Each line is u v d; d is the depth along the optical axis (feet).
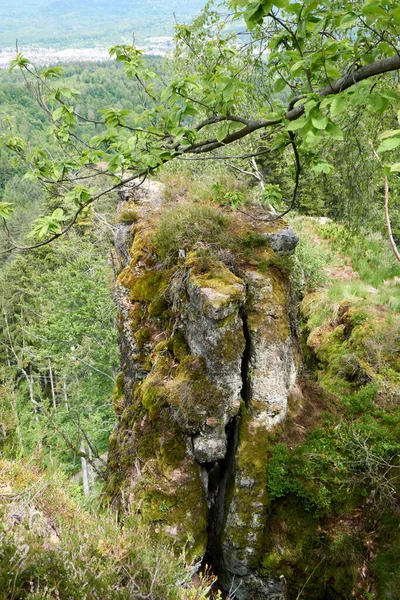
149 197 25.18
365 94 7.37
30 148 11.18
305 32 9.53
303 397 20.97
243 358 18.61
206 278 17.48
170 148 11.42
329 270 36.86
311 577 16.31
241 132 10.87
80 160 10.99
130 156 10.73
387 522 16.35
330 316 31.09
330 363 27.25
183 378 17.47
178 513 16.69
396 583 14.67
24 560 8.20
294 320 22.00
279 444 17.95
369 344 25.49
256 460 17.44
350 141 19.95
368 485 17.46
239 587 17.67
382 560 15.61
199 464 17.88
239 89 10.41
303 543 16.75
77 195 10.02
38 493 11.57
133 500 17.04
